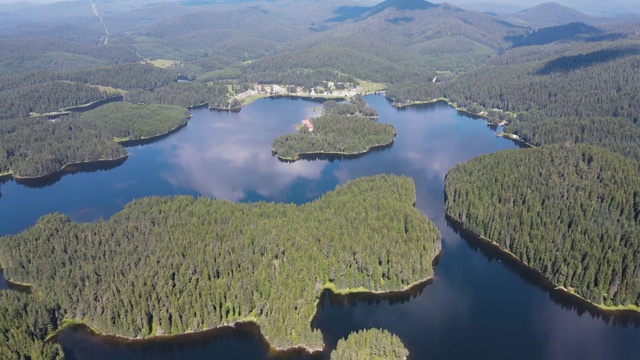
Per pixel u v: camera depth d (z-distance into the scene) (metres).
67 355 194.38
